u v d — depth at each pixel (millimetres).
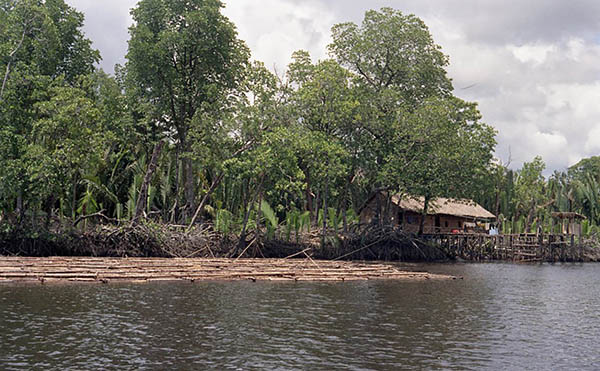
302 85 47375
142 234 39156
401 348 15578
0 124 34812
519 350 15781
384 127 49312
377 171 49344
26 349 14273
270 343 15656
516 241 60812
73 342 15102
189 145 45094
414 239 53250
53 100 34125
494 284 32531
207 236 42188
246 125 41156
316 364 13734
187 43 42938
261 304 22062
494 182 68125
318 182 46562
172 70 43219
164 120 46125
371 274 33781
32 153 33062
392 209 58469
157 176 45688
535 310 22922
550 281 35875
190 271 30625
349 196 59125
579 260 63062
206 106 42875
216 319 18781
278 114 42594
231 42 45531
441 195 50844
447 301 24578
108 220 42938
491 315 21328
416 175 48562
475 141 50812
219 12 43938
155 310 19984
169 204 48625
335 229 47812
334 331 17500
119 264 32062
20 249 36125
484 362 14391
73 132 34594
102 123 40250
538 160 69938
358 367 13594
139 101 44844
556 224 72562
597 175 83875
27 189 34812
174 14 43938
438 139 48469
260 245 43656
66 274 26750
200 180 49688
